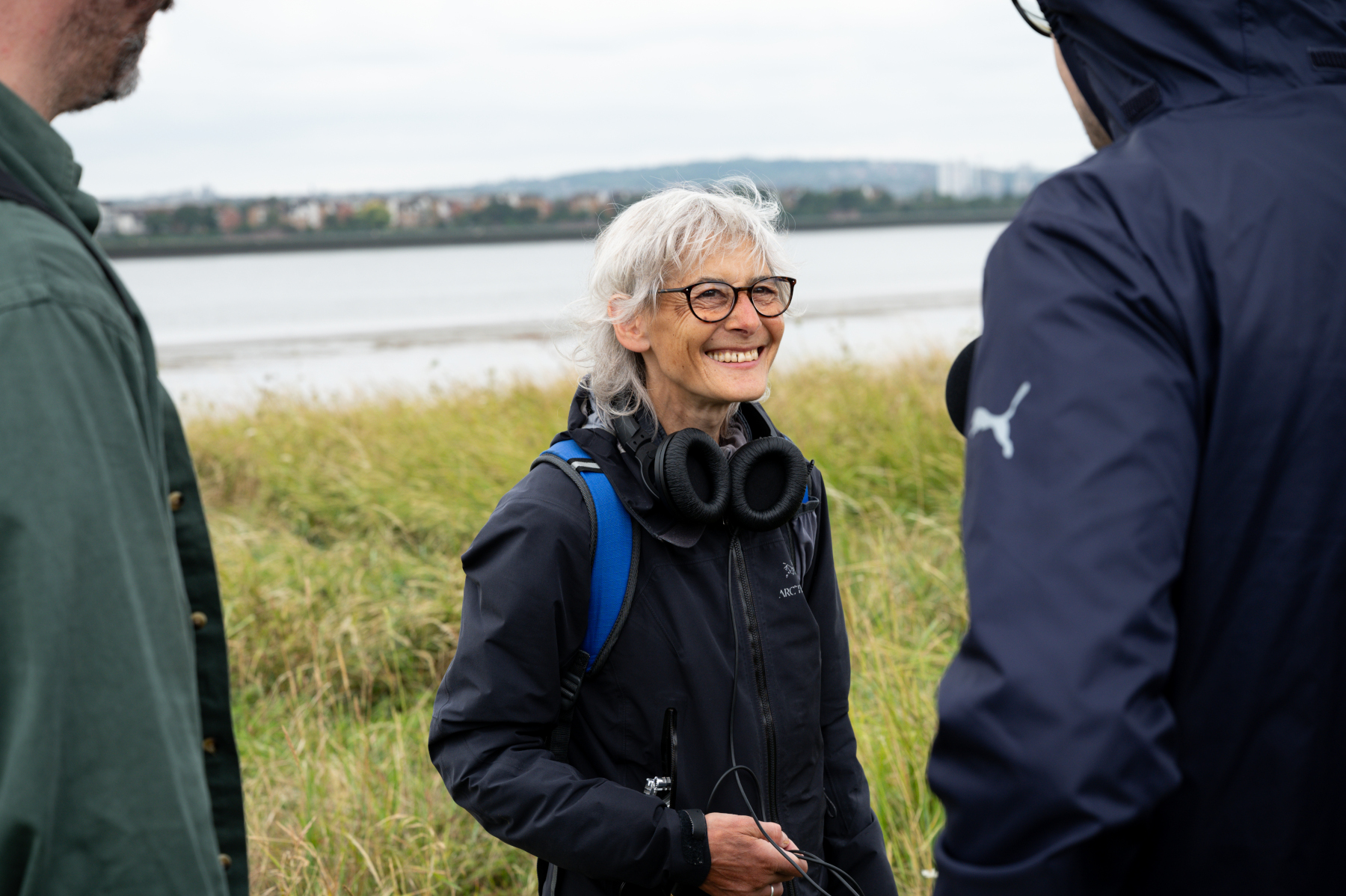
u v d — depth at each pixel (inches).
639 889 60.2
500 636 58.8
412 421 318.0
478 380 461.4
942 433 250.1
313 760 131.8
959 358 53.1
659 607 60.6
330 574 197.3
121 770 35.1
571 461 62.4
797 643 63.4
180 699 37.8
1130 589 32.0
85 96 43.5
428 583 195.3
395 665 169.2
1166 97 39.2
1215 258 35.1
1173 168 36.9
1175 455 33.6
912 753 118.3
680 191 64.8
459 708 60.1
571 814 57.1
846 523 217.2
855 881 68.3
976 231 6003.9
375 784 122.2
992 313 37.4
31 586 33.9
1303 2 38.7
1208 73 38.5
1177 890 36.5
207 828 38.2
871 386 304.3
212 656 46.8
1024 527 33.5
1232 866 35.9
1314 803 35.8
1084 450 33.4
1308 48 38.8
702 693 60.2
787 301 66.2
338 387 609.3
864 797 69.8
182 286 2442.2
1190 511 34.1
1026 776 31.4
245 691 163.0
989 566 33.9
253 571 194.1
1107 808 30.9
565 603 59.6
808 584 69.7
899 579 181.6
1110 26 39.9
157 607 37.2
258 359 808.3
